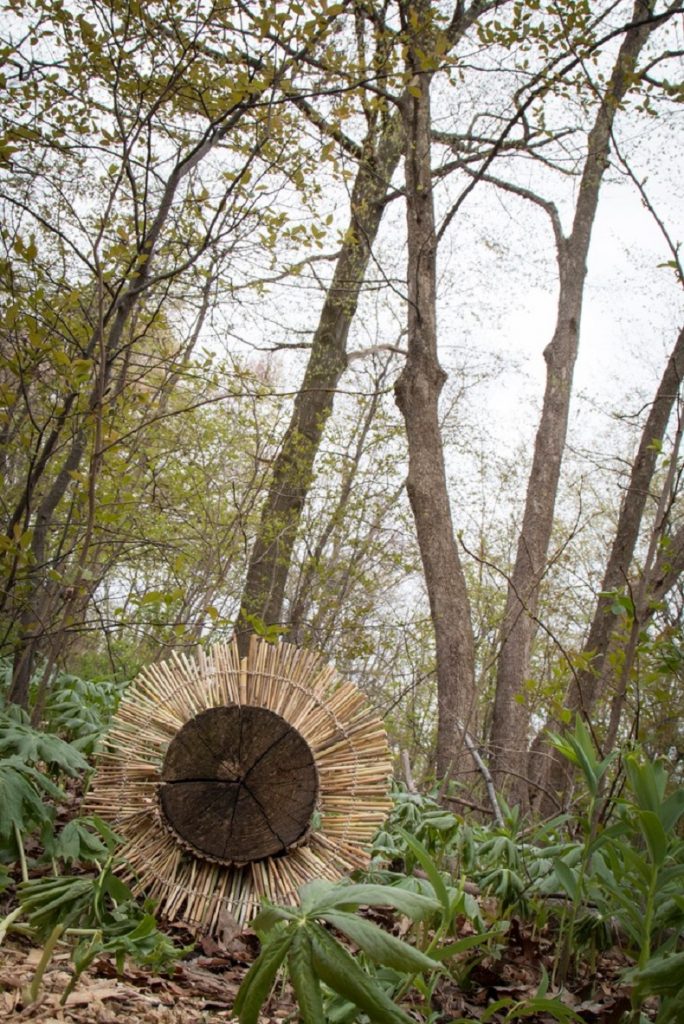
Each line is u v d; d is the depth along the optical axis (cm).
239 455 823
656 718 504
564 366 1339
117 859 296
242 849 301
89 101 480
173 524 616
